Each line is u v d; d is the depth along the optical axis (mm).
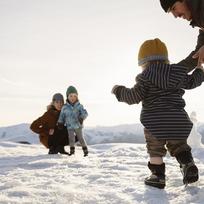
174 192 2904
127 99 3225
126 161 4977
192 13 3041
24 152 8672
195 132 7508
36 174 3961
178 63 3502
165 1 3100
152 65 3213
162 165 3158
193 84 3260
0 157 6844
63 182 3451
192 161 3059
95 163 4879
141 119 3215
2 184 3430
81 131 8383
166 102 3152
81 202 2703
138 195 2875
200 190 2777
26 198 2789
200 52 3232
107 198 2801
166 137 3098
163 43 3350
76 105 8312
